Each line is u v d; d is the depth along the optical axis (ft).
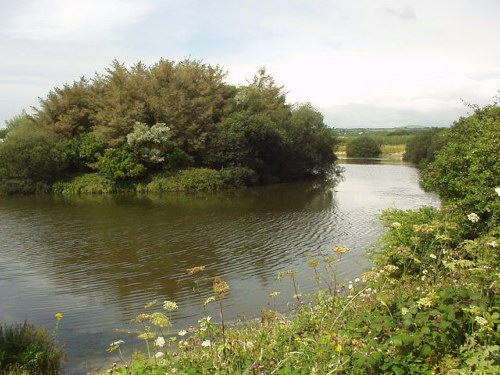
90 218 74.38
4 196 103.40
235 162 123.54
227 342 14.28
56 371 23.53
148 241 57.41
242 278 41.63
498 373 10.36
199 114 123.95
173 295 37.11
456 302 12.35
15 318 32.53
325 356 12.28
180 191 111.86
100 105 124.36
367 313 13.46
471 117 49.21
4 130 152.46
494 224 27.04
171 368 13.69
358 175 163.73
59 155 113.09
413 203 91.66
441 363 11.02
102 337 28.60
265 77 174.29
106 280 41.50
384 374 11.07
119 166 110.73
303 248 53.31
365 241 56.75
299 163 146.20
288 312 30.53
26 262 47.75
